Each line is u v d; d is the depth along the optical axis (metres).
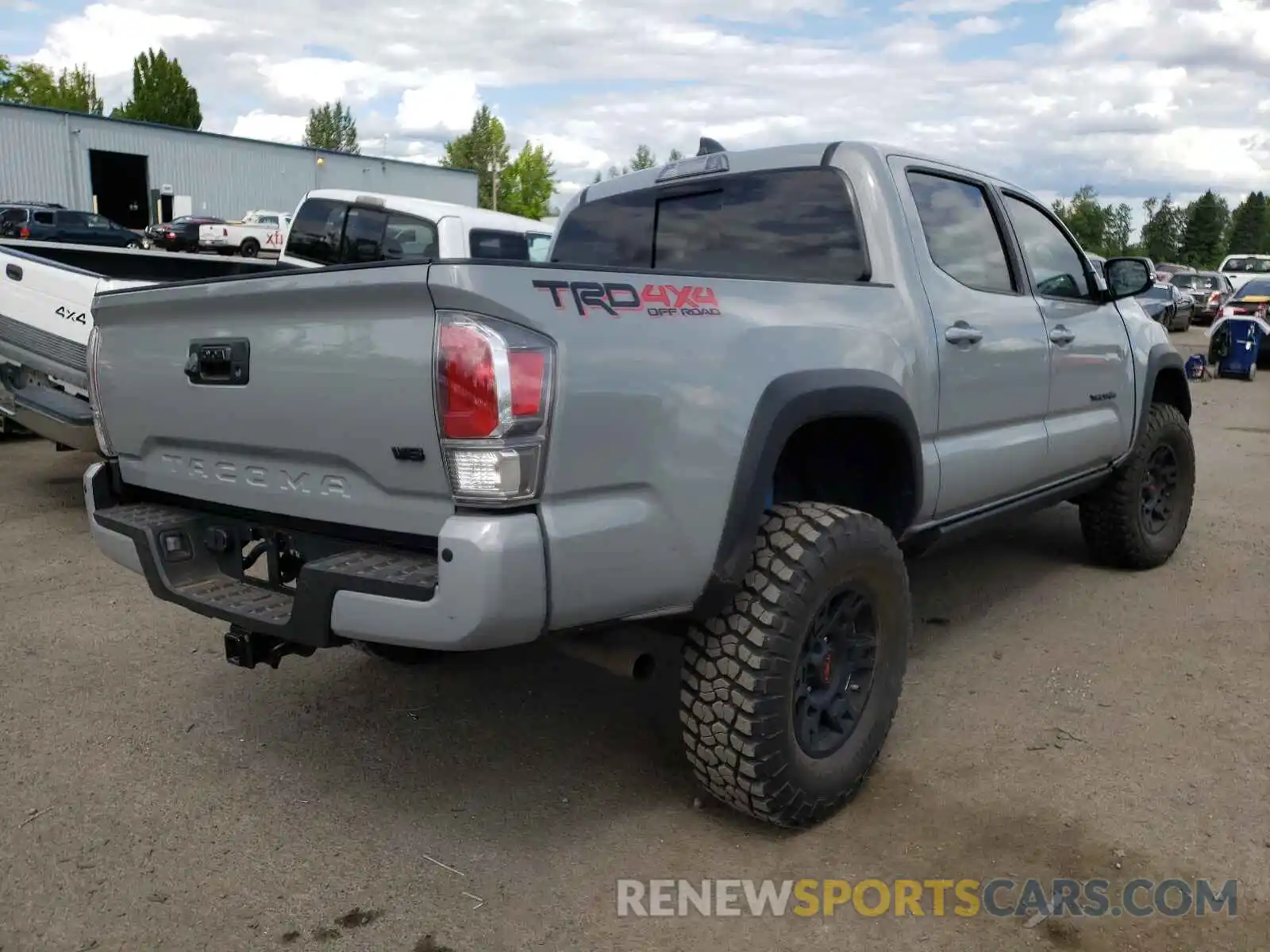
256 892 2.69
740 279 2.93
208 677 4.09
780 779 2.80
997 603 5.00
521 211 67.50
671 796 3.20
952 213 3.94
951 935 2.52
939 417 3.62
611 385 2.46
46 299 5.90
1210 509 7.03
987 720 3.70
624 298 2.55
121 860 2.83
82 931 2.53
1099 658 4.30
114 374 3.30
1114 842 2.90
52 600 4.93
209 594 2.97
